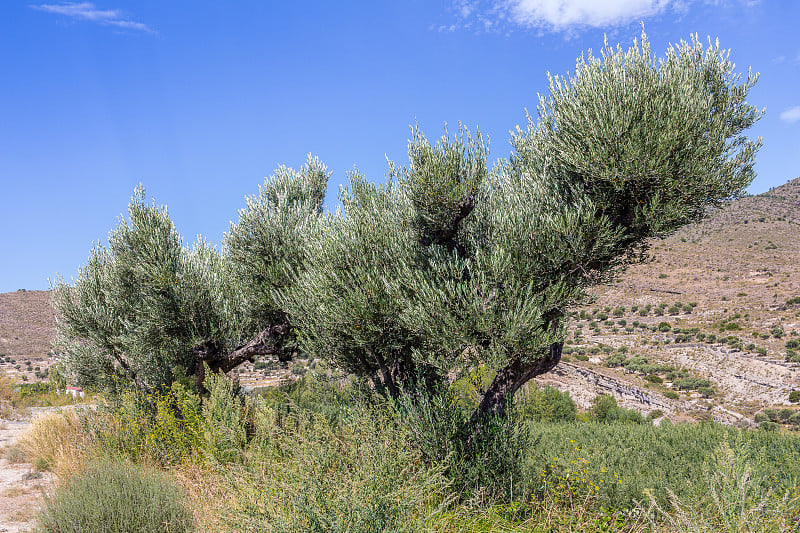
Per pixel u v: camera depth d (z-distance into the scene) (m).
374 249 8.09
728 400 51.72
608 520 5.91
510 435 7.25
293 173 13.31
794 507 5.24
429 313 7.00
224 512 4.65
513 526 5.77
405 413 7.52
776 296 93.31
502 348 6.80
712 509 5.33
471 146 7.62
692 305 97.69
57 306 12.12
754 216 141.50
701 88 7.06
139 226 11.04
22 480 8.26
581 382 51.62
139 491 5.24
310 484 4.02
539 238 6.98
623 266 7.54
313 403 12.17
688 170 6.56
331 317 8.05
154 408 10.94
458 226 8.01
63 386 18.89
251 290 11.04
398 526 4.00
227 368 11.62
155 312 10.59
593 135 6.83
